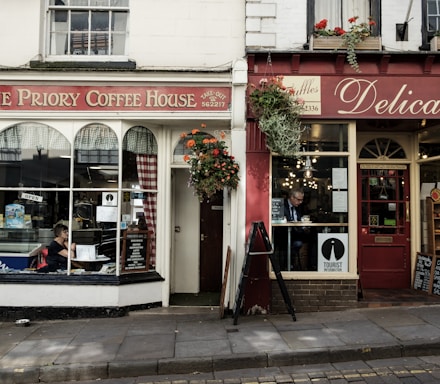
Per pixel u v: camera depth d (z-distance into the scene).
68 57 6.76
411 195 7.59
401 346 4.86
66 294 6.38
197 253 7.54
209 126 6.94
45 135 6.63
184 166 6.99
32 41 6.59
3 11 6.61
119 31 6.91
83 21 6.95
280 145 6.04
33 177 6.63
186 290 7.52
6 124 6.59
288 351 4.75
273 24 6.60
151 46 6.68
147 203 6.88
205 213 7.63
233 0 6.76
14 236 6.68
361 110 6.51
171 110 6.54
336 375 4.38
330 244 6.66
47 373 4.45
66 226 6.60
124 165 6.67
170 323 5.96
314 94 6.51
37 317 6.34
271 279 6.47
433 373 4.37
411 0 6.30
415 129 7.44
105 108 6.52
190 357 4.65
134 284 6.56
